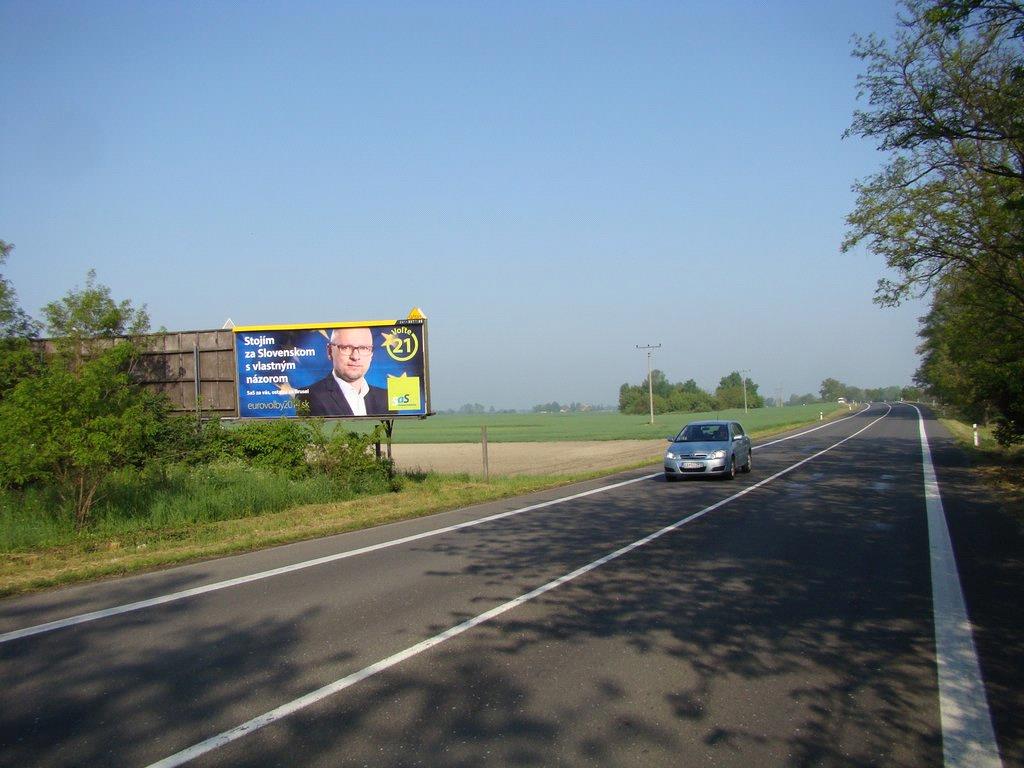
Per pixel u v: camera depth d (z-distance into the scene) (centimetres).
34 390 1210
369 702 527
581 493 1922
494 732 477
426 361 2022
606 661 613
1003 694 543
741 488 1942
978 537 1182
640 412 16025
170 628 714
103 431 1239
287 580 920
